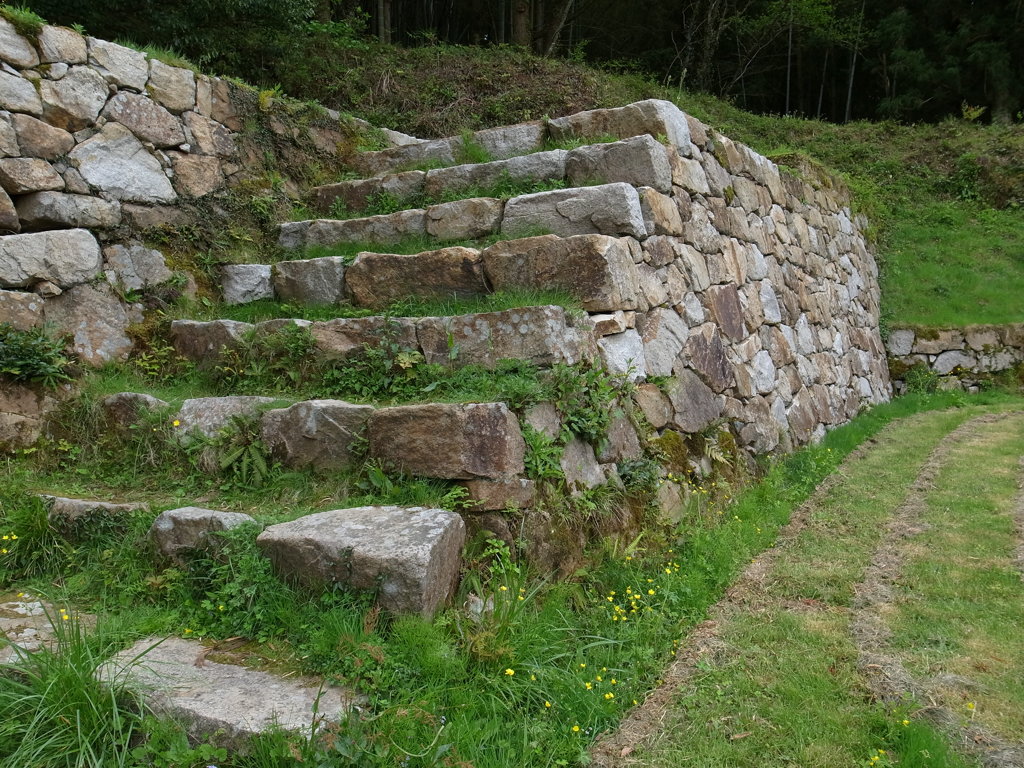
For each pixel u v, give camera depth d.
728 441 4.99
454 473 3.09
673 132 5.22
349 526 2.81
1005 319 9.98
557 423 3.51
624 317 4.13
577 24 17.97
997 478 5.28
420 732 2.22
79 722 2.07
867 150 13.67
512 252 4.20
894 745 2.37
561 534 3.27
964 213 12.31
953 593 3.46
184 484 3.47
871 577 3.73
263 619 2.68
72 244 4.08
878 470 5.81
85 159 4.25
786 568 3.87
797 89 22.56
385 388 3.75
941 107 19.58
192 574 2.93
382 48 10.84
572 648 2.89
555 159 5.03
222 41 7.71
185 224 4.84
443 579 2.72
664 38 19.70
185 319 4.45
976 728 2.44
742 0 18.55
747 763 2.32
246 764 2.09
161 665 2.45
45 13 6.37
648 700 2.70
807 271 7.88
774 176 7.38
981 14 19.03
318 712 2.20
